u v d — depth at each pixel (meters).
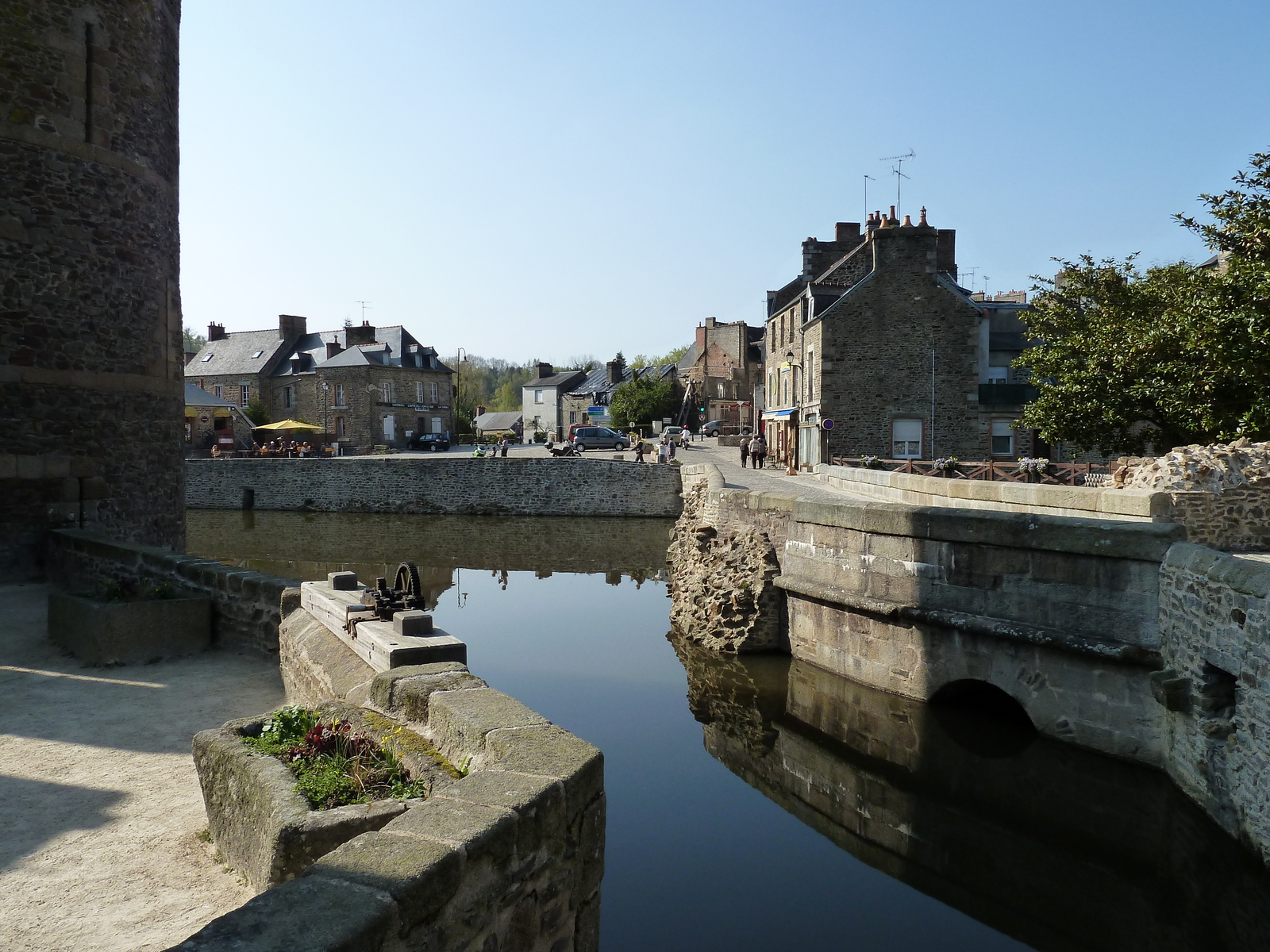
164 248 12.91
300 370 54.28
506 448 41.38
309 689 5.72
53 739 5.67
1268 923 5.82
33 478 11.02
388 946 2.26
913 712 10.02
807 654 11.95
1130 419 14.82
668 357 90.00
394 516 31.45
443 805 2.88
